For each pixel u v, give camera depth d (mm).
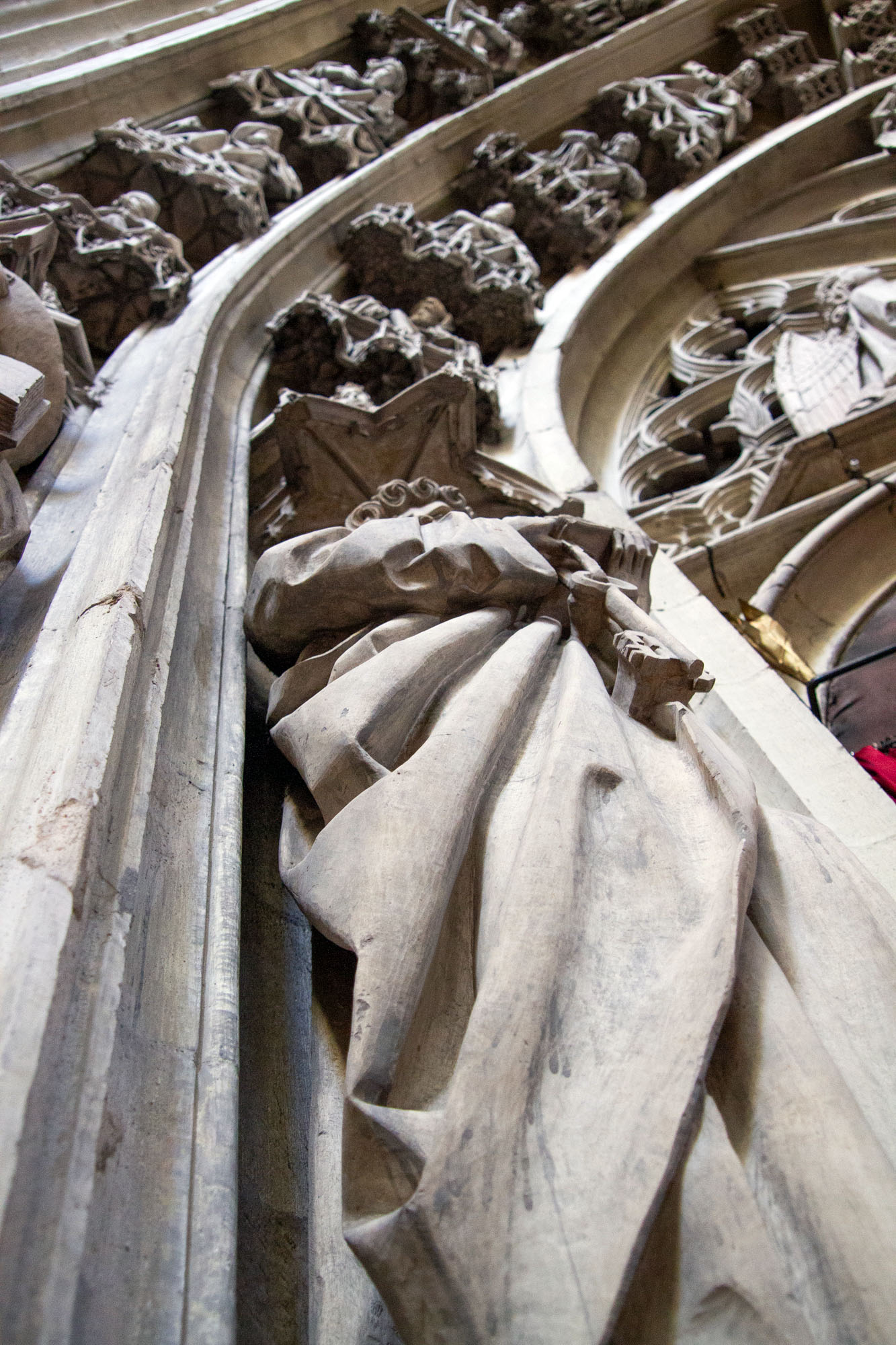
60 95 4180
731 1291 836
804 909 1241
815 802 2016
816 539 3350
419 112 6023
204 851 1387
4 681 1534
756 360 4871
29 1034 867
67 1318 753
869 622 3148
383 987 1080
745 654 2533
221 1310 894
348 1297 1083
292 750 1520
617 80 6492
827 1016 1111
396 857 1200
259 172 4574
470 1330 849
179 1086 1065
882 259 5191
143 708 1427
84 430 2676
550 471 3406
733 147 6242
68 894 1016
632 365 5066
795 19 7051
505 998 1037
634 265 5336
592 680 1564
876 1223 859
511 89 6012
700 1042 984
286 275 4145
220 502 2506
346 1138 992
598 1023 1049
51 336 2295
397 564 1784
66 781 1156
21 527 1797
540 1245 880
